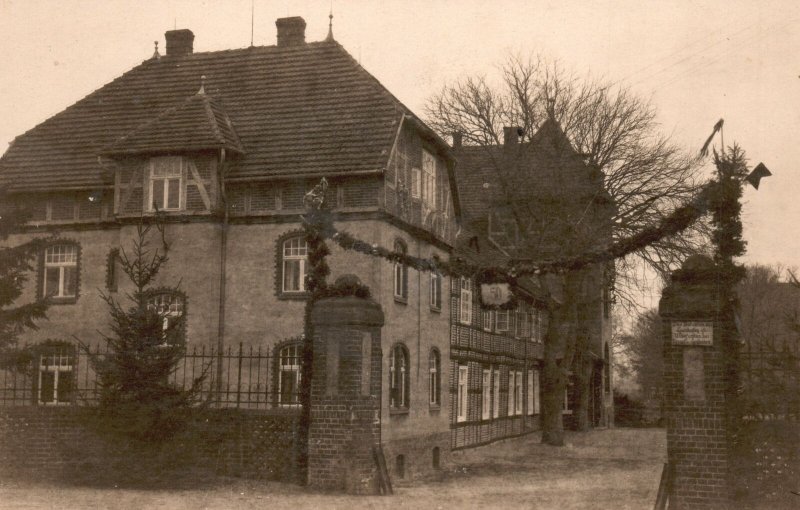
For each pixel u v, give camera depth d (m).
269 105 25.45
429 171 26.80
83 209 25.25
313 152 23.55
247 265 23.42
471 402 32.69
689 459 13.32
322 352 16.41
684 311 13.48
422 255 25.89
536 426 44.69
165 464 16.70
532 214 35.25
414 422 24.56
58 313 24.86
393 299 23.16
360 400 16.22
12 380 24.38
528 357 43.19
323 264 17.23
